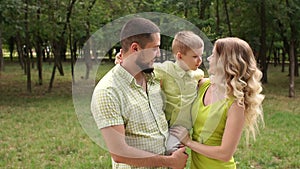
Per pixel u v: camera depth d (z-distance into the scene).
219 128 2.30
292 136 6.96
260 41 15.84
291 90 12.41
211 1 13.20
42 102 11.22
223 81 2.21
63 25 13.05
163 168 2.15
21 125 8.02
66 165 5.38
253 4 13.59
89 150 6.09
